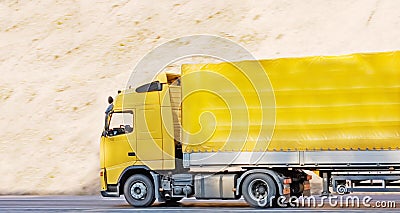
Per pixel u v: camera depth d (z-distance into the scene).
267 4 42.41
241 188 21.80
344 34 39.06
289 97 21.08
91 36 43.12
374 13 39.97
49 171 34.25
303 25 40.34
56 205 24.64
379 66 20.38
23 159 35.38
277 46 39.19
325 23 40.22
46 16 45.69
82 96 38.66
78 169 33.91
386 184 20.81
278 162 21.11
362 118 20.42
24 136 36.84
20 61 42.62
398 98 20.20
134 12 44.00
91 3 45.59
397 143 20.17
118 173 23.25
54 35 44.03
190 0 43.91
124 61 40.69
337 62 20.72
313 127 20.84
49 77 40.72
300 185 22.70
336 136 20.62
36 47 43.44
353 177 20.84
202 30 41.62
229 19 41.91
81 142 35.38
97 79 39.69
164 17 43.09
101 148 23.56
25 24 45.53
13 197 31.00
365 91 20.42
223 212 20.12
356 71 20.53
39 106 38.62
